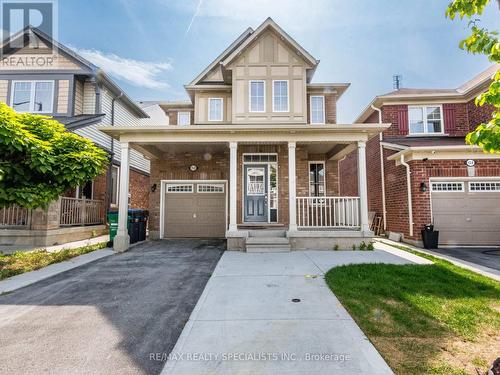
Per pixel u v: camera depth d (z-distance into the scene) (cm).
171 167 1112
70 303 429
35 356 286
